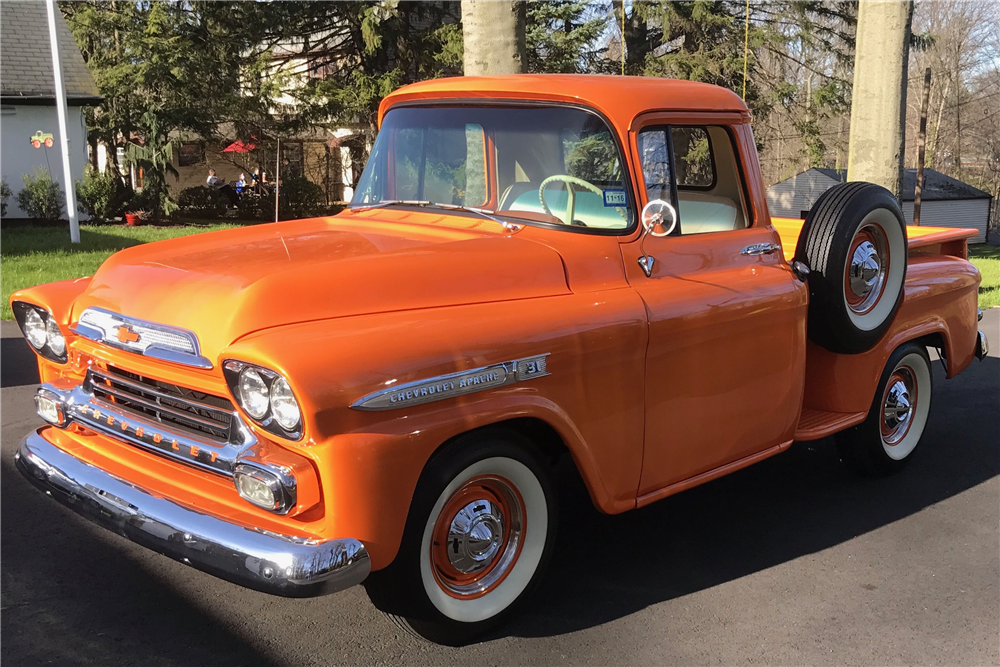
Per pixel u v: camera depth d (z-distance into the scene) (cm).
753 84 2641
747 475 523
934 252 551
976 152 5400
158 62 2373
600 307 331
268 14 2492
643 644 327
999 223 4931
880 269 455
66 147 1620
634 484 353
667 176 374
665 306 350
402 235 354
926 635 342
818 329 433
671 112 372
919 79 4841
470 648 320
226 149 2688
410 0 2567
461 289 313
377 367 265
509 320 305
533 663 311
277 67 2733
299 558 254
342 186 3231
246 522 271
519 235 351
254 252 326
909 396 533
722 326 371
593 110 355
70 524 407
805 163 3366
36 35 2205
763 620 348
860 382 470
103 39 2581
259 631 326
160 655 306
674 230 374
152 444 299
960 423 641
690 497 484
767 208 422
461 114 389
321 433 256
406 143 408
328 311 287
